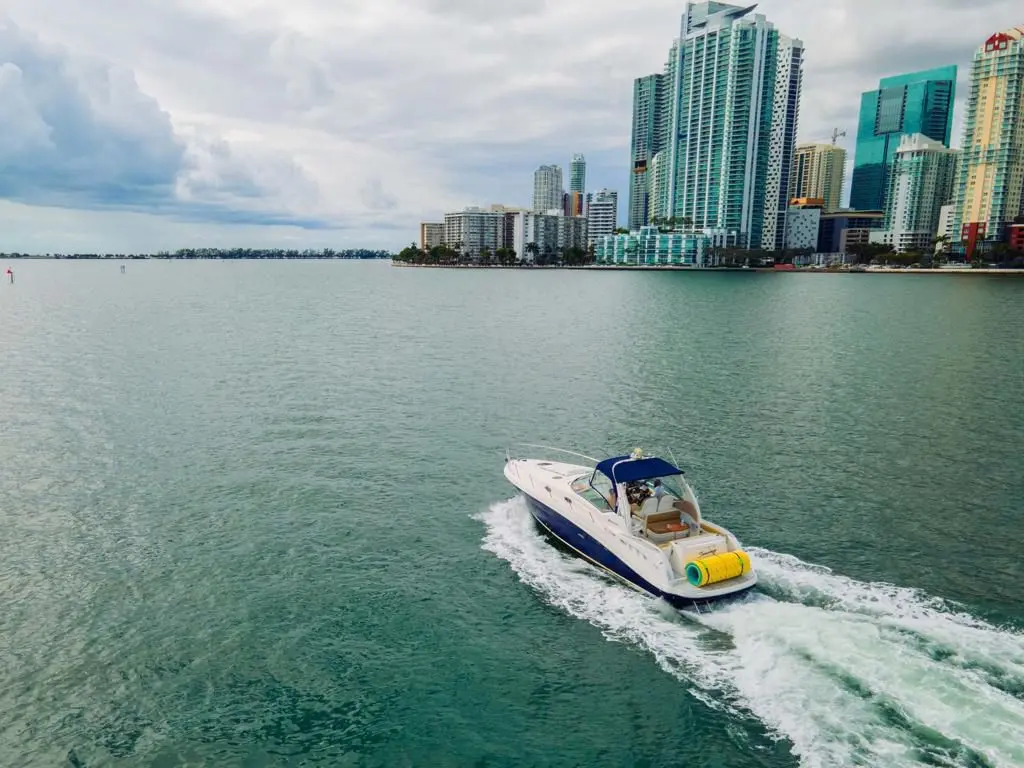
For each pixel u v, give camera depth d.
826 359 53.31
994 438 31.14
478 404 37.22
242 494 23.75
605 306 106.94
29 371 45.97
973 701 12.23
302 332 69.94
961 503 23.44
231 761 11.75
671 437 31.22
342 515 22.00
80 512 22.14
